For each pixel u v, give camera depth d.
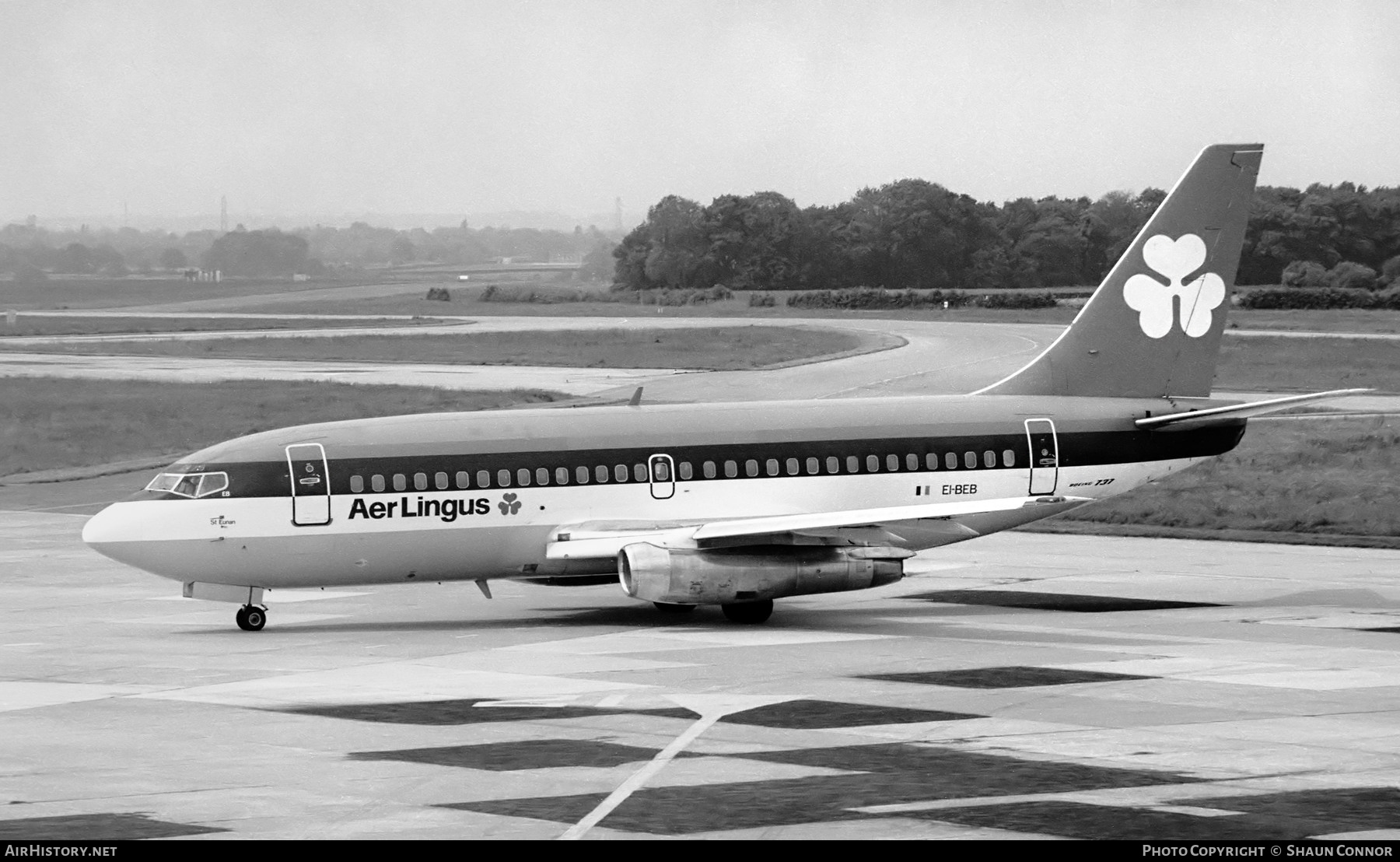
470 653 92.81
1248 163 119.69
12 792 59.59
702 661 89.00
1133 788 59.56
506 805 57.44
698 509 109.31
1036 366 118.62
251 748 66.94
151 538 100.75
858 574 104.38
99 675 85.38
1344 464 188.12
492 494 105.81
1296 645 94.06
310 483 103.12
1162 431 118.69
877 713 73.75
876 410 115.31
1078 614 108.69
